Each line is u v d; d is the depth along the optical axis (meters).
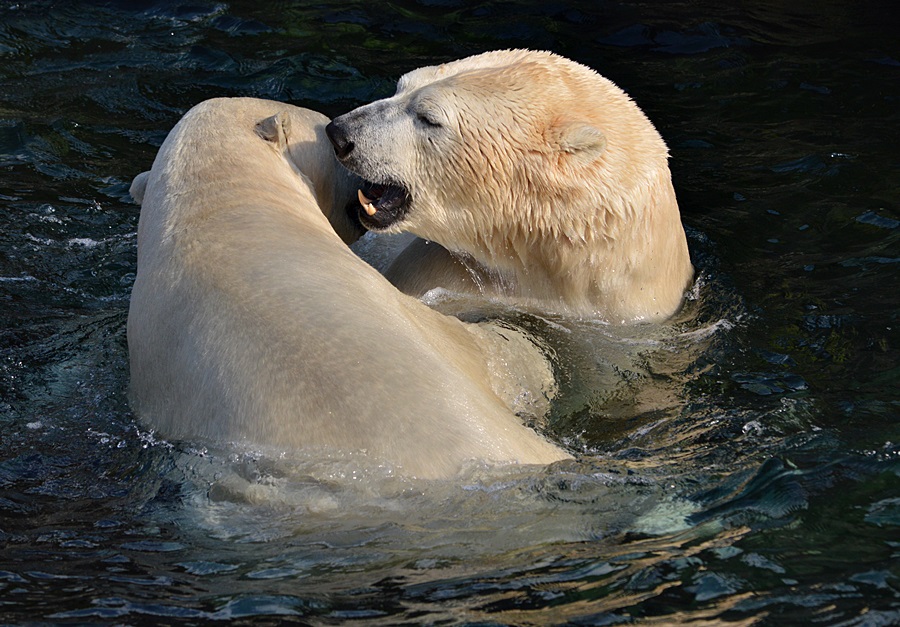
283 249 8.97
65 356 11.05
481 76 11.45
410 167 11.34
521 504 7.62
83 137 16.62
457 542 7.26
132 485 8.39
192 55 19.19
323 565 7.07
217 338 8.26
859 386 10.05
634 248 11.52
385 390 7.74
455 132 11.16
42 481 8.70
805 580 6.81
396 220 11.72
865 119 16.88
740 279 12.73
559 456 8.42
